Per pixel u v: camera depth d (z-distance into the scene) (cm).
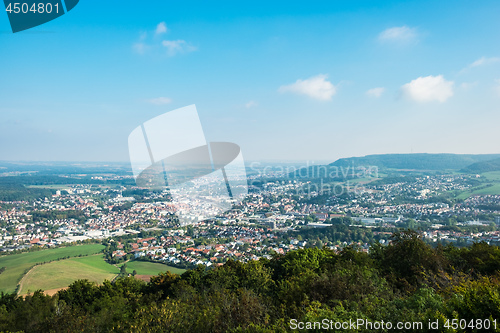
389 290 626
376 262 943
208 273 1252
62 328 809
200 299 777
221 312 542
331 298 602
